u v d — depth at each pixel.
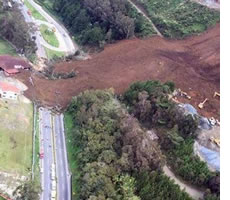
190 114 108.00
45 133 112.75
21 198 85.69
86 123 110.44
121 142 102.12
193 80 134.25
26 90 126.69
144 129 110.62
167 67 141.50
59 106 125.75
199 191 94.25
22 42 146.88
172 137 103.88
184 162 98.25
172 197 87.38
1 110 112.19
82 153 101.50
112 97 122.50
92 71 142.00
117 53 151.62
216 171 96.62
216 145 104.31
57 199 92.50
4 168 96.56
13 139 105.38
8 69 132.50
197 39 154.88
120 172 93.62
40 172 98.88
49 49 157.12
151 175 91.06
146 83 122.62
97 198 85.19
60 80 136.62
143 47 152.62
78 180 96.62
